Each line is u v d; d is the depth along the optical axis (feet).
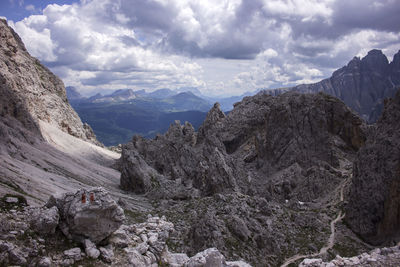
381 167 282.56
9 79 577.02
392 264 98.17
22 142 447.01
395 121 299.38
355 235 269.44
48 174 347.56
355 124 494.18
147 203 374.63
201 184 411.13
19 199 100.42
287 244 234.79
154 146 650.02
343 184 370.12
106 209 88.74
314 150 470.39
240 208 268.82
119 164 629.51
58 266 77.00
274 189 401.08
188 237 226.17
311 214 299.38
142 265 88.53
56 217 85.71
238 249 211.82
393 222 254.68
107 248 89.25
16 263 72.59
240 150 591.78
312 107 499.51
